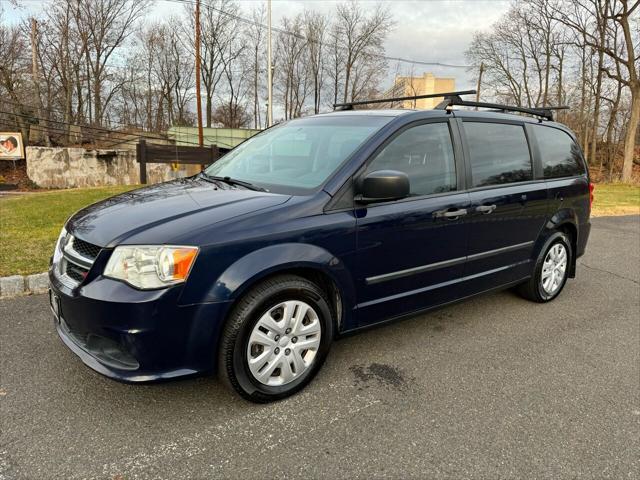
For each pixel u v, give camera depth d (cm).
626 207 1279
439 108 364
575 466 233
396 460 232
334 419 265
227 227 253
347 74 5025
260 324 264
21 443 235
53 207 842
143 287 235
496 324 415
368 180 284
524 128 432
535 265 446
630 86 2675
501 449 244
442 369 329
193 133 3212
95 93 4056
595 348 371
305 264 272
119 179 2527
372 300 316
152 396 281
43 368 308
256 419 262
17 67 3184
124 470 219
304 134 365
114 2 3994
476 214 366
